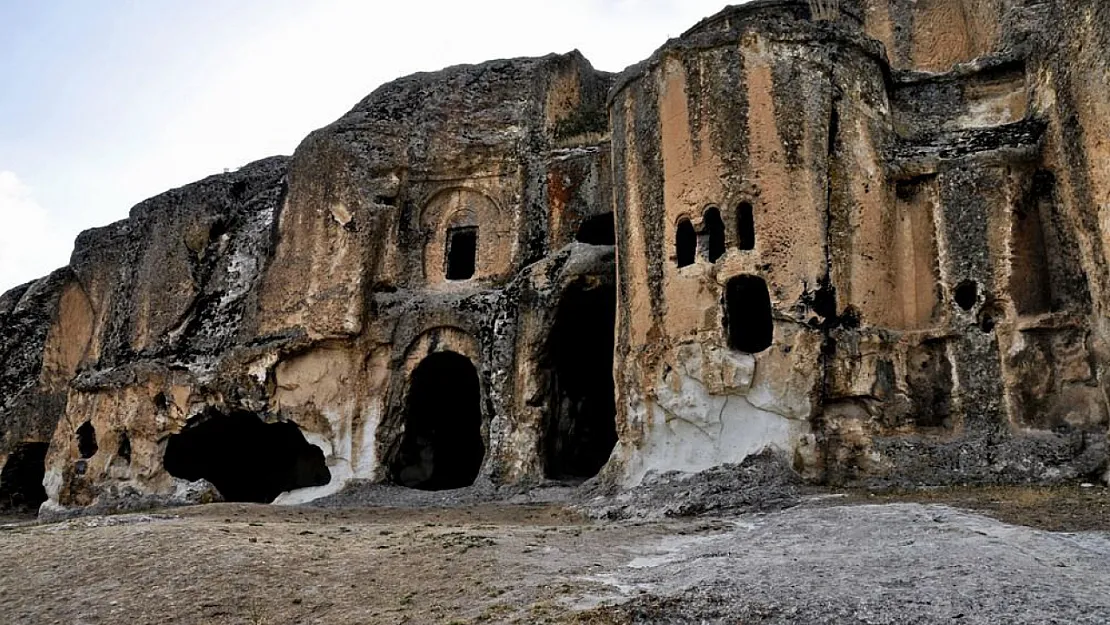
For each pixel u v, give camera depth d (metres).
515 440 21.16
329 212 24.94
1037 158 16.55
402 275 24.78
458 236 25.42
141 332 28.97
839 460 15.86
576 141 24.36
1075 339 15.59
